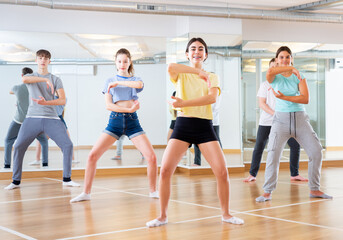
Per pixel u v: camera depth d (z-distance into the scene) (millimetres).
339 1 6902
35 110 5402
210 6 6953
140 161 7270
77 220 3705
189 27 7020
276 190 5242
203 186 5656
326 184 5812
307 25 8094
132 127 4688
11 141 6688
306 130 4508
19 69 6773
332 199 4586
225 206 3523
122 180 6344
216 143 3379
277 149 4523
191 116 3328
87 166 4613
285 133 4504
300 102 4340
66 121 7016
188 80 3385
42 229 3398
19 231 3344
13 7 6758
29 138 5449
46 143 6809
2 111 6719
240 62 7262
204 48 3482
